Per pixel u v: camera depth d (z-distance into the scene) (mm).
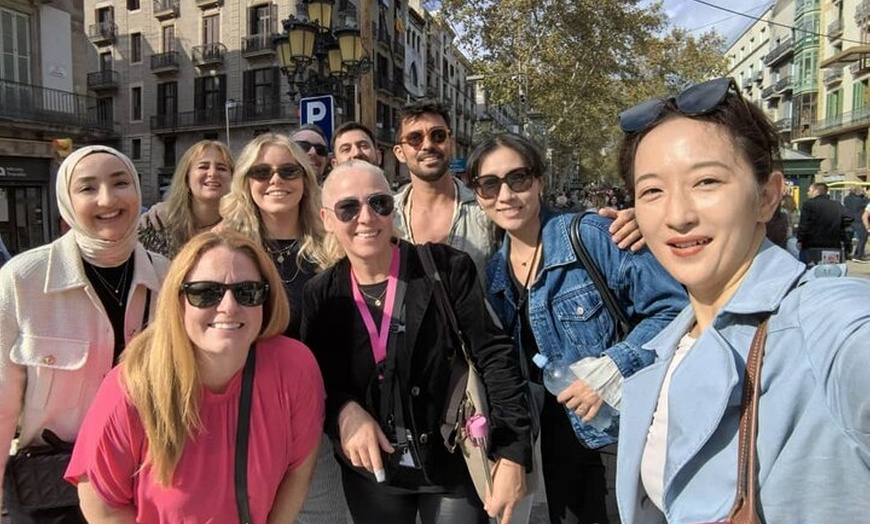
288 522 2055
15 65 18531
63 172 2260
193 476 1823
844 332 950
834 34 39875
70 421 2211
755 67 62719
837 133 39031
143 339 1859
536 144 2547
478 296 2213
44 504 2146
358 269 2246
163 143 37375
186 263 1796
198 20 35375
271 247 2930
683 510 1157
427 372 2152
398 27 16375
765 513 1013
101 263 2322
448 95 56094
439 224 3432
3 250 6691
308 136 4879
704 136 1181
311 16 9109
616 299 2234
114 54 38344
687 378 1196
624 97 32719
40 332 2154
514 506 2070
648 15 26578
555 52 25359
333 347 2246
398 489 2197
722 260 1190
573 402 2041
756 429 1056
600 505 2324
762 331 1110
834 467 947
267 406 1908
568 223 2357
